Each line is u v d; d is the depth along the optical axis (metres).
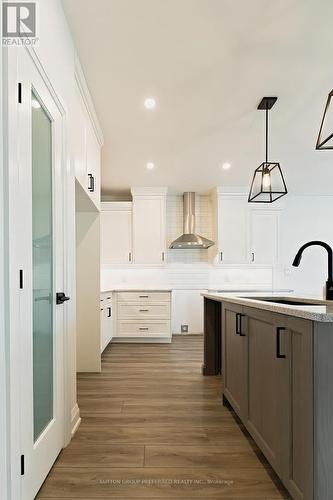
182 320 6.35
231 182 5.64
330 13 1.96
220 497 1.64
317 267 6.52
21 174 1.42
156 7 1.91
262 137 3.80
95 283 3.86
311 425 1.33
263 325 1.91
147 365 4.13
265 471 1.87
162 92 2.85
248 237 5.99
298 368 1.45
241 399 2.31
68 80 2.17
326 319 1.25
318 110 3.16
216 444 2.17
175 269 6.39
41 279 1.74
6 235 1.27
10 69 1.30
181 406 2.82
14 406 1.31
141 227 5.91
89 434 2.30
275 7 1.91
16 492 1.33
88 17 2.00
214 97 2.93
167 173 5.13
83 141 2.83
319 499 1.28
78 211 3.83
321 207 6.56
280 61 2.44
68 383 2.18
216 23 2.04
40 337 1.71
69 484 1.73
